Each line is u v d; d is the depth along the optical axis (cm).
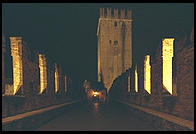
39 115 1021
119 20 5278
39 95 1281
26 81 1086
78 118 1295
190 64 755
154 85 1152
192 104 740
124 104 1864
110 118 1280
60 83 1955
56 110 1390
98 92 4472
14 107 920
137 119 1228
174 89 1051
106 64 5181
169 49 1052
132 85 1838
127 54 5253
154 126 952
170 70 1055
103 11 5238
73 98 2914
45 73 1476
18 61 1079
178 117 838
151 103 1207
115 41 5244
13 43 1086
